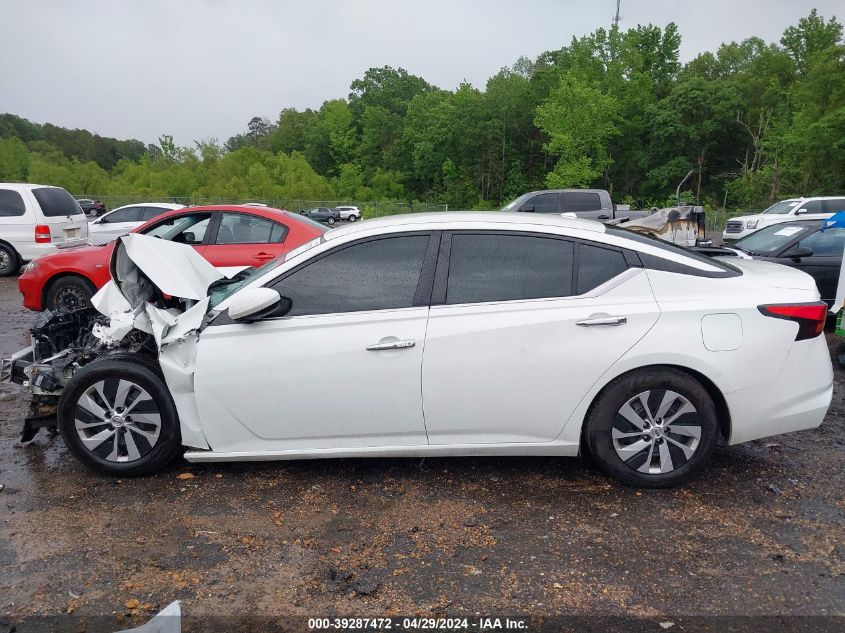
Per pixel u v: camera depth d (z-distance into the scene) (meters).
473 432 3.62
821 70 39.03
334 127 99.69
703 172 61.47
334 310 3.61
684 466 3.62
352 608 2.67
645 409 3.57
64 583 2.84
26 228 12.76
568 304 3.54
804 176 39.97
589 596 2.73
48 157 79.94
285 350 3.55
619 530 3.26
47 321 4.44
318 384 3.55
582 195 16.00
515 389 3.52
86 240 13.08
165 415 3.78
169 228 7.50
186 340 3.67
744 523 3.32
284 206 50.53
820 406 3.62
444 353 3.50
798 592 2.75
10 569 2.94
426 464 4.05
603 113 49.88
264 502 3.57
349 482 3.81
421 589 2.79
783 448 4.32
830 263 7.85
